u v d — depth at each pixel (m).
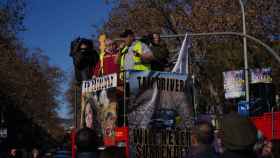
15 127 63.91
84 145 5.43
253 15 31.22
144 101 8.82
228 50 34.00
